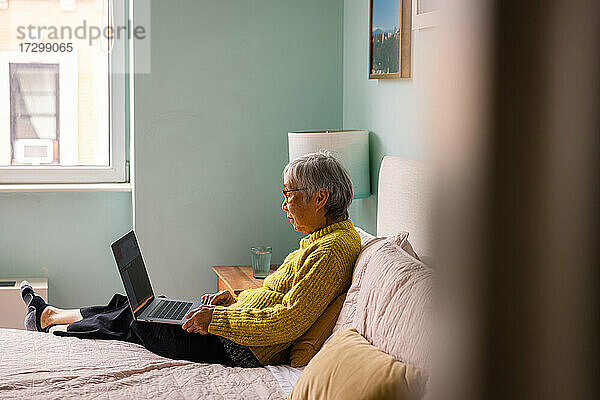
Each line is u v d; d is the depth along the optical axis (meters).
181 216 3.47
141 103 3.38
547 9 0.15
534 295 0.15
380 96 2.95
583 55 0.15
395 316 1.53
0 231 3.49
